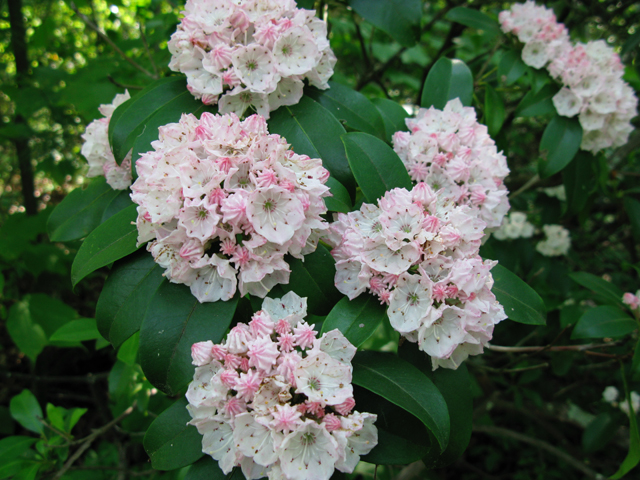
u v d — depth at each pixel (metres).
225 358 0.23
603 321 0.35
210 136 0.25
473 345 0.26
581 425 0.55
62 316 0.50
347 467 0.23
